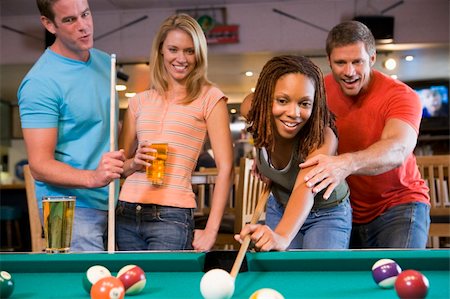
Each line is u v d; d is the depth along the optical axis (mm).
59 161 2471
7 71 8945
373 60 2559
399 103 2475
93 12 8406
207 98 2496
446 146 9977
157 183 2385
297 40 8055
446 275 1643
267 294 1250
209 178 3943
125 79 8297
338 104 2660
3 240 6891
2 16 8555
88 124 2496
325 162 2033
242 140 9469
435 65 8883
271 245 1806
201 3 8109
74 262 1802
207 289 1364
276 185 2385
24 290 1578
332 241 2285
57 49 2506
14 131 11062
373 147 2240
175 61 2445
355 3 7961
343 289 1503
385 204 2621
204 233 2430
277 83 2049
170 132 2459
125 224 2471
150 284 1595
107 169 2248
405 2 7902
